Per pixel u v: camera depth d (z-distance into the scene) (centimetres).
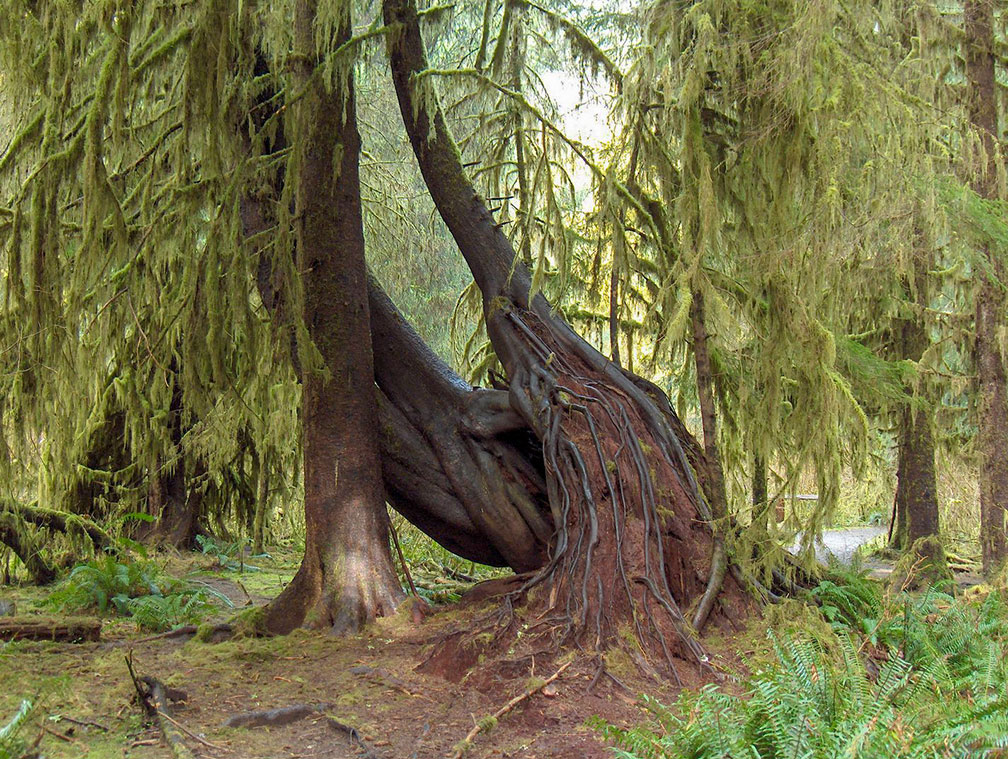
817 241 641
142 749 420
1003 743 343
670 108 703
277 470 1284
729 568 653
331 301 745
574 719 475
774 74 641
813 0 599
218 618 820
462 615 652
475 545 809
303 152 702
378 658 587
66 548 1045
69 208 871
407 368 820
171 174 940
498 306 797
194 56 691
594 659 545
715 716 378
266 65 835
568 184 924
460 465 782
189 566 1191
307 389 740
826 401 645
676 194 775
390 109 1302
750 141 675
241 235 725
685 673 555
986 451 909
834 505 650
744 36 657
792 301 668
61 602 810
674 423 756
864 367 830
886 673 435
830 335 648
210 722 466
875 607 653
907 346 1162
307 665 579
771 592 702
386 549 718
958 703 417
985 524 905
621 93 829
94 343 930
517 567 768
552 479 686
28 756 393
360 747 437
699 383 708
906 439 1091
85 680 538
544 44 890
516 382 755
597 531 633
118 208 697
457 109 955
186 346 751
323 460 725
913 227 795
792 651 451
